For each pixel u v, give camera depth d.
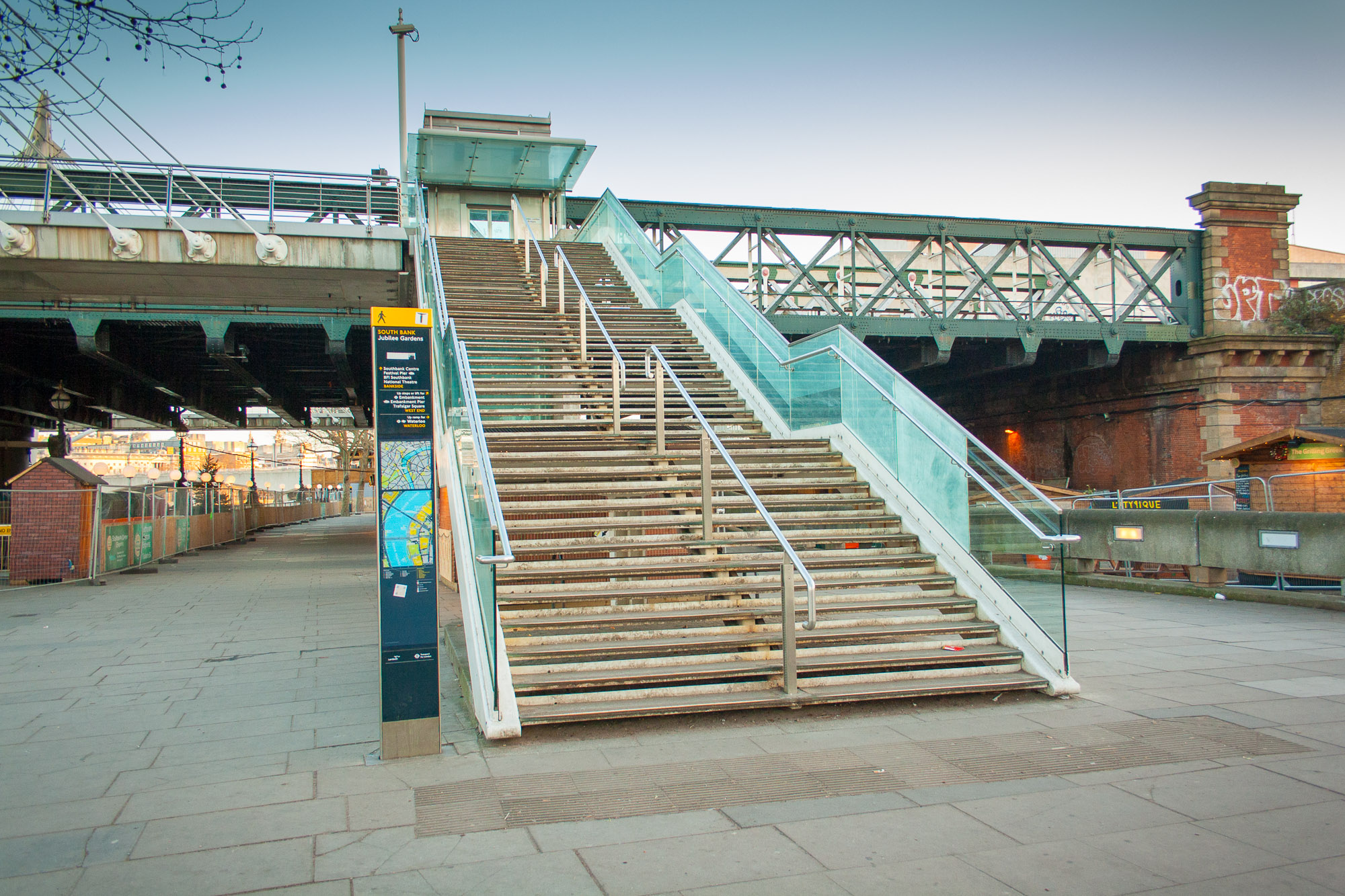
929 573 7.86
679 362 12.95
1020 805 4.30
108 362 22.09
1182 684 6.74
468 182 26.67
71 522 15.77
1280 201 29.33
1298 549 10.55
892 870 3.58
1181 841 3.84
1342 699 6.25
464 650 7.75
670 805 4.35
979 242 28.14
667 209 25.42
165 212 19.27
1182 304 29.31
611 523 7.70
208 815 4.26
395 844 3.89
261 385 28.31
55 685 7.20
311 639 9.50
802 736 5.47
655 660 6.24
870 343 26.83
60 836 3.99
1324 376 28.36
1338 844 3.79
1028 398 34.75
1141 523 12.73
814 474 9.50
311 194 21.72
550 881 3.51
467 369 8.39
